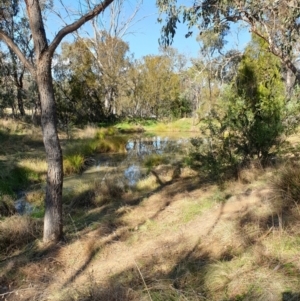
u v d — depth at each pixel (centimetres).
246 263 299
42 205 712
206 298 268
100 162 1246
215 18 762
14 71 2216
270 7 666
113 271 357
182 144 1596
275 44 725
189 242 383
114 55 2750
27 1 407
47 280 367
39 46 413
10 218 550
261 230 352
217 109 696
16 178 925
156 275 327
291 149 628
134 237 441
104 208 613
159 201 584
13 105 2300
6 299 338
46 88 429
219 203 485
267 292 247
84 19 414
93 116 2869
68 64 2634
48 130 436
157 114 3400
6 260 429
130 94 3394
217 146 644
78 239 452
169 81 3312
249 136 609
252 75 815
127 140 1908
